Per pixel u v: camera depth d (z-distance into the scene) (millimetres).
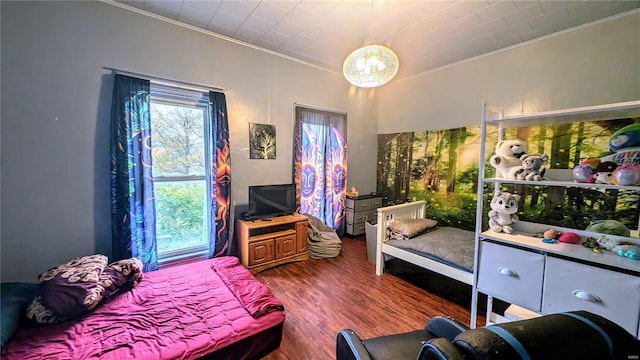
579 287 1425
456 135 3520
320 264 3158
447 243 2629
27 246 2055
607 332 658
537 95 2799
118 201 2318
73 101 2166
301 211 3732
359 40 2922
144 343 1468
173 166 2764
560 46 2631
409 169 4133
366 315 2143
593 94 2463
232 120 3043
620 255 1439
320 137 3867
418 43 2938
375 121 4574
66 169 2168
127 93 2314
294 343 1809
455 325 1247
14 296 1676
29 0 1962
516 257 1660
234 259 2652
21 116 1980
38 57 2014
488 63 3170
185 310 1793
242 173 3166
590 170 1521
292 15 2430
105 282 1876
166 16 2496
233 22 2586
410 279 2777
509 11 2291
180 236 2857
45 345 1434
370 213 4316
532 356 583
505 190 3016
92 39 2209
